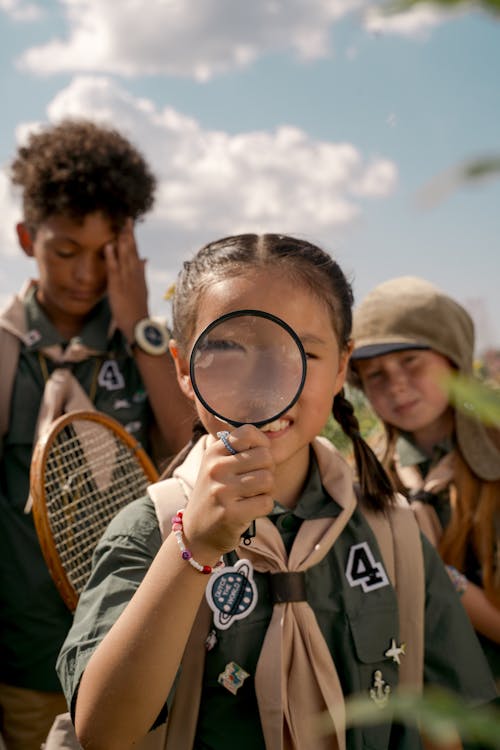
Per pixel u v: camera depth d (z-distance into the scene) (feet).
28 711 9.02
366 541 5.53
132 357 9.98
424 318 8.98
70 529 7.45
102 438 8.22
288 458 5.03
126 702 4.18
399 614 5.54
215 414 4.37
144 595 4.25
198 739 4.92
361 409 11.75
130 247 10.05
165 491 5.27
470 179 1.06
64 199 9.64
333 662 5.09
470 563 8.44
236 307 5.04
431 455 8.96
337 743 4.85
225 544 4.13
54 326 10.05
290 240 5.49
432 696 1.29
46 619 8.92
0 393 9.33
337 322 5.40
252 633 4.99
